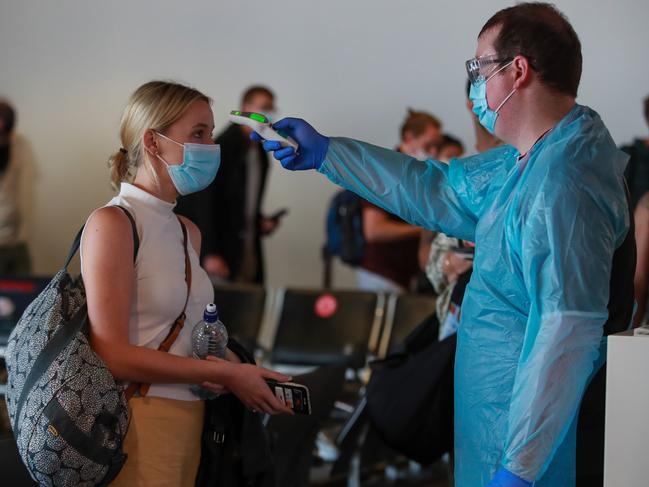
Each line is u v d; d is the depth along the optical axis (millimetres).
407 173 2305
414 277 6016
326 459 4148
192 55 7445
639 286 2910
